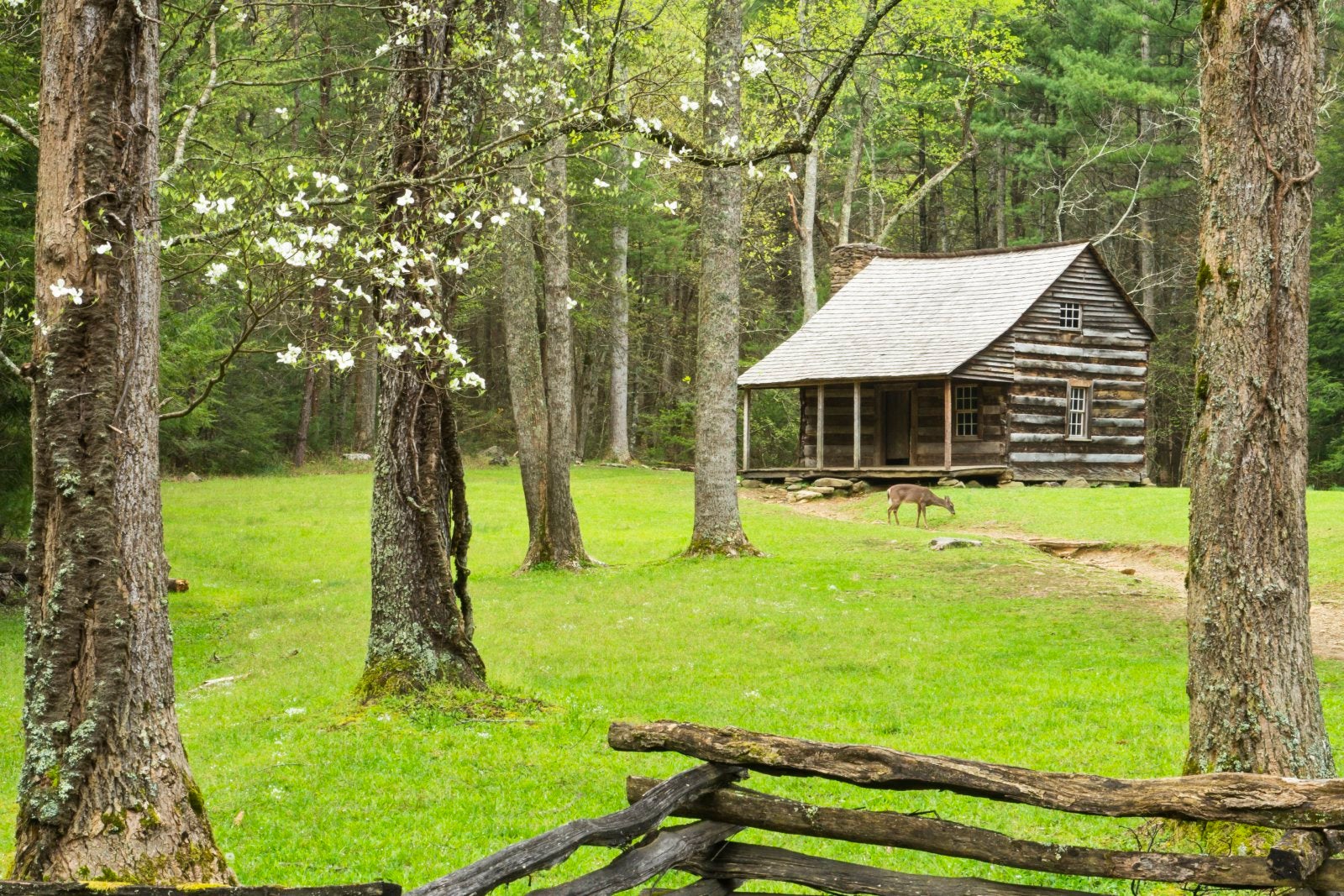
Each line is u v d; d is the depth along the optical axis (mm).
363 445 44875
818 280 58219
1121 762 9180
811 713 11172
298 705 11617
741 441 50812
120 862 5812
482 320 52531
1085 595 17734
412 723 10547
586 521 28281
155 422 6238
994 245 58438
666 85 9156
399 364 10961
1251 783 4320
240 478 39281
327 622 17047
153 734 6066
